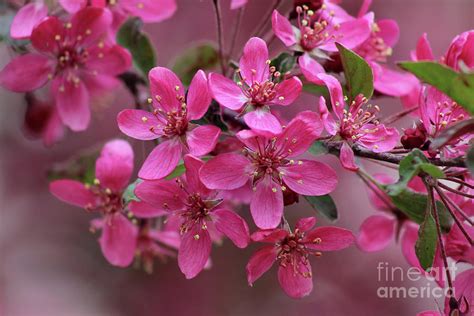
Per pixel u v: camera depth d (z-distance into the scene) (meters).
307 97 0.64
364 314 0.72
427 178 0.43
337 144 0.44
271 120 0.43
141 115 0.44
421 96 0.43
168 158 0.44
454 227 0.44
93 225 0.49
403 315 0.71
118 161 0.48
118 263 0.48
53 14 0.48
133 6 0.50
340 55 0.44
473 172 0.41
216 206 0.44
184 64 0.51
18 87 0.48
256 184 0.43
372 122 0.44
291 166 0.43
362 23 0.46
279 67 0.46
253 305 0.72
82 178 0.52
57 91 0.49
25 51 0.50
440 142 0.42
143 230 0.49
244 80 0.43
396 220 0.48
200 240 0.44
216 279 0.72
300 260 0.44
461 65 0.41
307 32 0.45
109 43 0.48
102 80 0.52
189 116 0.44
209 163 0.43
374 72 0.47
